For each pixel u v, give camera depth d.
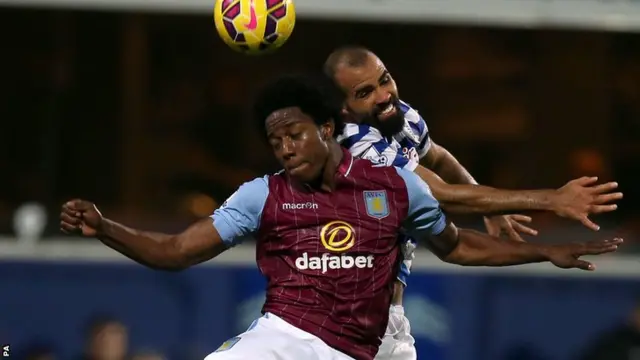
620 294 33.34
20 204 37.38
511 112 38.62
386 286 17.69
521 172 38.44
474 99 38.59
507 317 33.03
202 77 38.56
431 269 32.84
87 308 32.50
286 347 17.22
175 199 37.56
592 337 33.19
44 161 37.81
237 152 38.28
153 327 32.50
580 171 38.34
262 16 18.78
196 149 38.19
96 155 38.06
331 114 17.38
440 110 38.59
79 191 37.84
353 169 17.50
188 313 32.53
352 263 17.39
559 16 33.62
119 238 16.72
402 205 17.59
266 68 38.50
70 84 38.25
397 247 17.84
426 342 32.75
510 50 38.69
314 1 32.72
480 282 32.94
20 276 32.50
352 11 32.81
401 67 38.50
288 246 17.44
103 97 38.31
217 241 17.28
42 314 32.47
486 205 18.20
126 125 38.16
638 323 33.16
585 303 33.22
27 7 35.56
